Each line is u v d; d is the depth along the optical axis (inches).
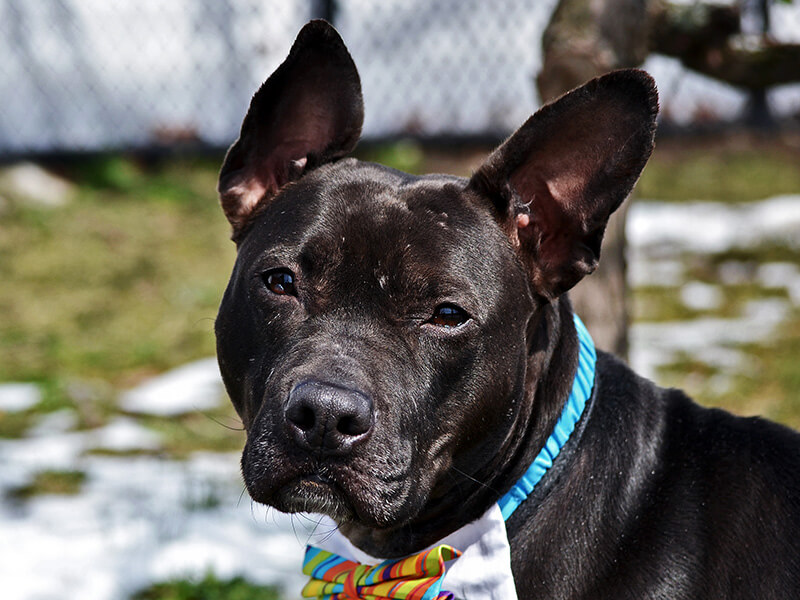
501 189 126.7
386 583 127.5
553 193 128.3
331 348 114.9
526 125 125.6
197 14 496.4
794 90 544.7
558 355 129.1
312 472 112.3
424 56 510.9
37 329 341.4
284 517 218.5
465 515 128.0
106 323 347.3
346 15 506.9
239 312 126.0
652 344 327.6
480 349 121.2
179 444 261.0
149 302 365.7
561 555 122.6
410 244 119.3
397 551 132.3
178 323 348.2
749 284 390.9
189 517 218.4
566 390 127.6
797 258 418.3
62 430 270.7
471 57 511.5
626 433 128.5
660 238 444.8
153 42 496.1
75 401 287.3
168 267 394.9
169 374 311.4
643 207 486.0
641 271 409.4
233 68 500.7
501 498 126.0
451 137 510.9
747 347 320.5
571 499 124.4
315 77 133.0
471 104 514.3
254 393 122.0
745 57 210.8
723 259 418.9
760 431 128.4
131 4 491.8
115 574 193.6
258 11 493.4
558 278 129.3
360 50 510.0
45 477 239.1
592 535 122.8
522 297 126.4
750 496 123.1
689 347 323.0
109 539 208.2
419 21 510.0
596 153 124.7
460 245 121.6
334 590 134.0
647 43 205.6
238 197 136.4
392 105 512.4
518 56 512.1
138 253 407.5
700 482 125.3
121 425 272.5
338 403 109.2
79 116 491.8
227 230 435.8
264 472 113.7
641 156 122.1
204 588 185.2
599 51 197.6
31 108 484.4
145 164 494.9
